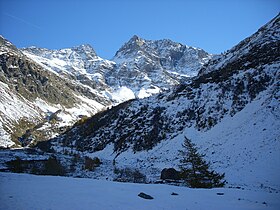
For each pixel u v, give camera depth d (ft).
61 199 51.70
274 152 110.63
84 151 266.36
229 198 62.59
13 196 51.24
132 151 214.07
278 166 100.12
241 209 52.13
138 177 122.83
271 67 182.29
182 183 107.65
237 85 194.29
